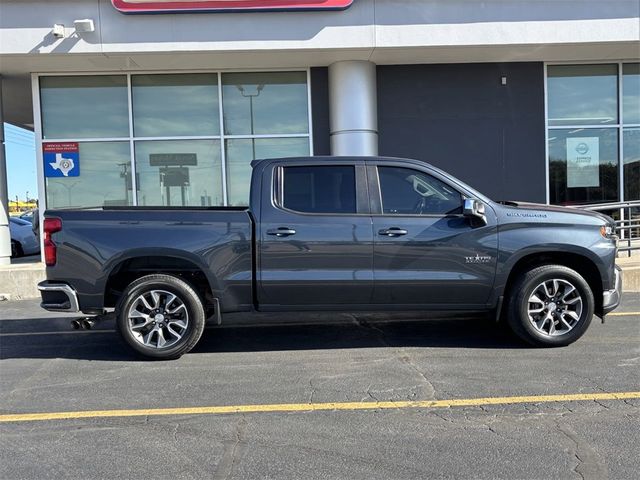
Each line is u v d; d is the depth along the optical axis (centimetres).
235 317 763
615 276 572
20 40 980
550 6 1016
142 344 563
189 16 991
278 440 381
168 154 1162
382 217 559
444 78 1163
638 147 1201
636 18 1018
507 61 1160
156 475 336
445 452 359
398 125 1166
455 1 1009
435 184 568
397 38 1009
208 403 451
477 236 557
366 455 357
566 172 1197
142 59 1049
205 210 592
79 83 1142
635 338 612
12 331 720
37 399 466
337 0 991
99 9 984
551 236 557
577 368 515
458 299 566
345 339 641
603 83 1190
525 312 566
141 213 558
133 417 425
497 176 1182
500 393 458
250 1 985
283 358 571
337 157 575
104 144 1153
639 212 1202
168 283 558
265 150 1170
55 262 554
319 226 555
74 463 353
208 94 1157
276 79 1162
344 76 1097
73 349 625
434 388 473
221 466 346
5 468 348
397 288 559
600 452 355
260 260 555
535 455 353
